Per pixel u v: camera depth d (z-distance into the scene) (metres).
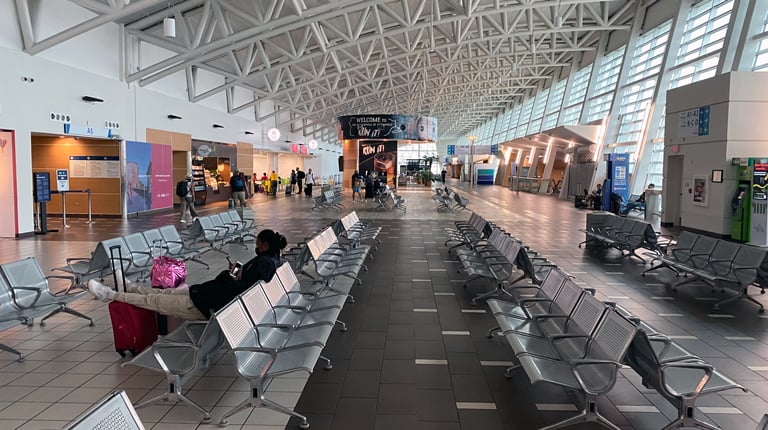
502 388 4.07
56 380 4.16
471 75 39.09
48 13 12.72
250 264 4.91
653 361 3.25
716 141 13.12
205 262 9.42
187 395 3.89
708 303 6.78
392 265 9.18
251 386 3.42
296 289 5.27
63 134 13.49
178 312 4.50
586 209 21.67
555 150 34.25
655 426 3.48
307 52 24.44
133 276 6.97
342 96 37.44
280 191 36.03
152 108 18.00
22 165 12.14
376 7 18.55
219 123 24.31
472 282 7.81
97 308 6.21
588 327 3.84
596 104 27.88
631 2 24.12
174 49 16.48
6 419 3.51
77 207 16.55
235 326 3.55
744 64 15.17
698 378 3.42
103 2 14.06
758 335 5.47
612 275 8.52
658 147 20.72
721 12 18.19
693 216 14.21
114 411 2.03
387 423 3.49
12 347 4.91
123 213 16.42
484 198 29.08
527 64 33.41
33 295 5.19
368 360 4.67
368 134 29.61
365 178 30.20
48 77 12.81
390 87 36.22
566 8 24.50
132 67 16.75
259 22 15.17
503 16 22.09
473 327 5.64
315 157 48.66
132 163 16.69
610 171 20.30
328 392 3.98
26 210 12.35
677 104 15.11
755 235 11.89
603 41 28.28
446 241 11.70
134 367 4.43
